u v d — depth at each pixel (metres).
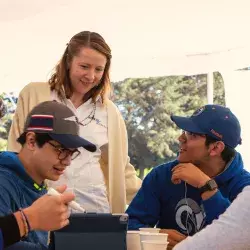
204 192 2.82
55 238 2.20
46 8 4.90
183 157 3.00
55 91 3.36
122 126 3.56
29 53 5.84
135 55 6.11
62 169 2.29
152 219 3.10
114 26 5.38
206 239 1.93
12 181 2.24
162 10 5.02
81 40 3.29
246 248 1.91
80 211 2.32
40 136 2.23
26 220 1.99
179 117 3.01
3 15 5.01
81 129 3.35
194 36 5.61
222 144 2.95
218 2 4.80
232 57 5.80
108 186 3.45
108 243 2.22
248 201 1.92
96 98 3.42
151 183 3.12
